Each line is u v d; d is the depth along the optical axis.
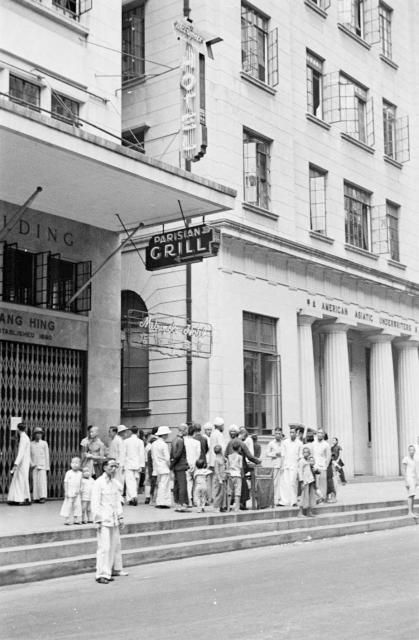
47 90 17.61
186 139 20.25
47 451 17.11
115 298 19.64
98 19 19.08
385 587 9.55
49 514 14.55
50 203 17.44
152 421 22.98
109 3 19.44
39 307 17.83
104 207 17.78
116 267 19.77
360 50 31.05
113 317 19.52
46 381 17.94
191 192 16.69
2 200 17.12
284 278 24.98
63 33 18.17
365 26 31.86
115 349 19.44
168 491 16.41
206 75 23.25
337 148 28.92
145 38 24.86
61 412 18.17
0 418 16.91
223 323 22.36
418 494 21.80
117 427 17.84
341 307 27.48
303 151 27.08
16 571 10.55
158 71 24.39
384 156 31.64
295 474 17.84
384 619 7.75
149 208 17.86
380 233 30.56
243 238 23.05
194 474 16.11
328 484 18.55
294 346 25.02
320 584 9.90
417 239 33.28
